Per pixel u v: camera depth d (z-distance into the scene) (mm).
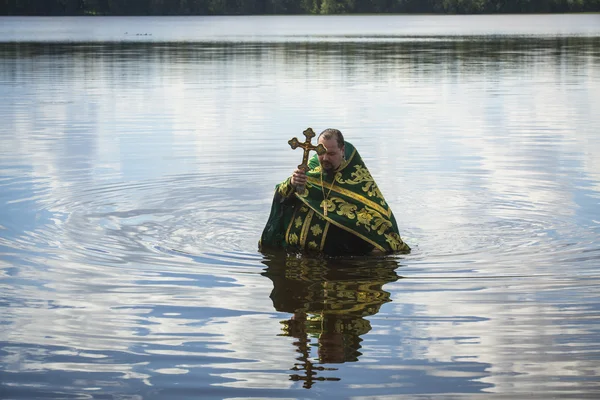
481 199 15469
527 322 9281
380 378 7938
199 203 15211
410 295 10234
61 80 41094
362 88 36750
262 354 8477
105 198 15516
